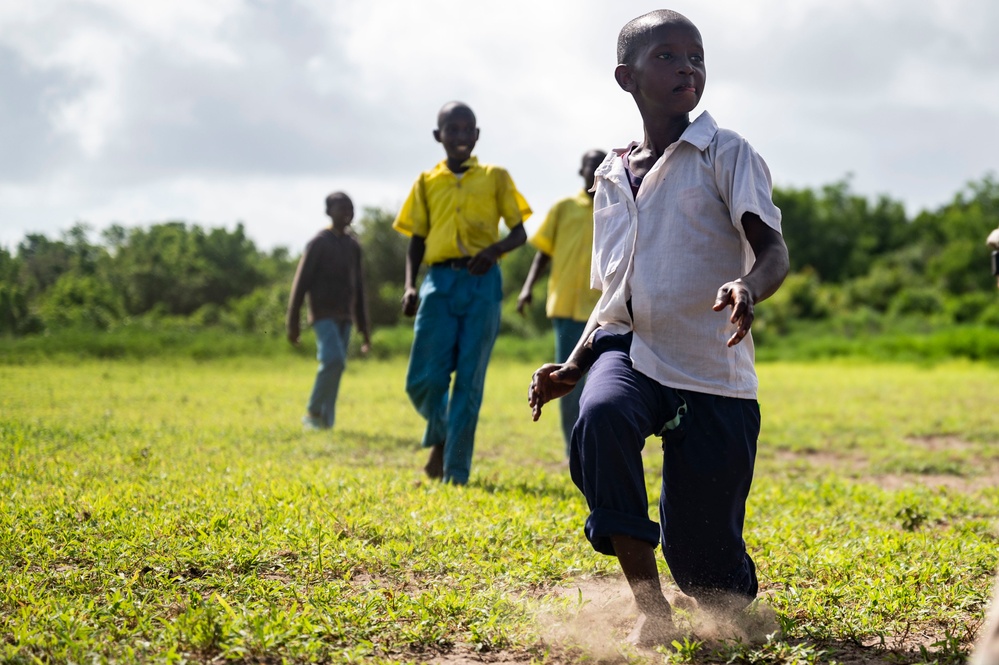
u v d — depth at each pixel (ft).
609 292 12.32
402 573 14.15
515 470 25.38
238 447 26.18
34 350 55.93
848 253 223.92
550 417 39.47
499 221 23.93
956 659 11.10
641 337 11.92
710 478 11.69
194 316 74.64
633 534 11.02
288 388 45.70
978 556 15.76
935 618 12.71
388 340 75.36
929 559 15.60
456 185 23.54
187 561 13.94
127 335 61.57
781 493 22.80
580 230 28.50
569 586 14.20
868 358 92.02
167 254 75.56
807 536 17.11
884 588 13.42
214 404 37.50
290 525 15.85
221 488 18.89
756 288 10.50
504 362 75.05
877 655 11.49
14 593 12.34
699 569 12.08
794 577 14.62
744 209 11.44
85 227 68.08
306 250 32.58
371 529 16.08
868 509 20.84
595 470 11.14
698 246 11.80
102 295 65.82
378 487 19.60
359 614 11.92
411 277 24.47
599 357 12.13
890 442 35.37
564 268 28.66
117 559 13.83
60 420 30.14
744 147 11.82
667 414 11.73
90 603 11.95
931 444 36.27
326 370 32.24
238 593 12.72
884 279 180.14
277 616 11.40
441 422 23.31
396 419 36.27
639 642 11.51
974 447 35.01
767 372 74.18
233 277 79.66
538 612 12.41
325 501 17.95
